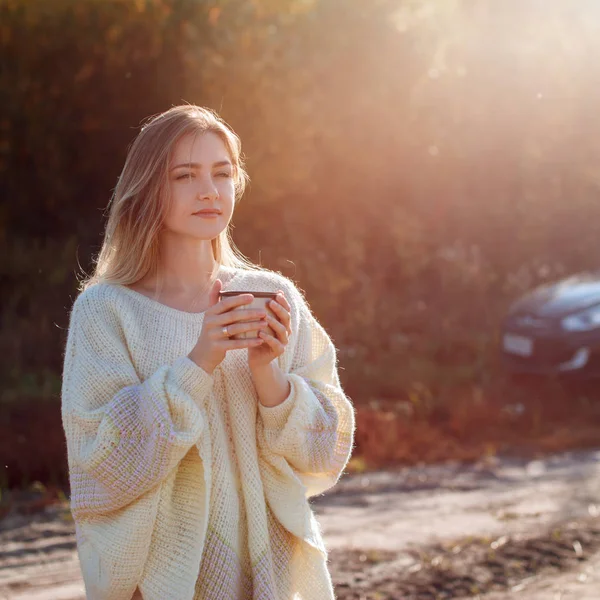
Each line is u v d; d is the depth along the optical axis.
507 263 13.85
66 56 11.38
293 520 2.69
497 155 13.64
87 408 2.54
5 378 9.84
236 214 12.07
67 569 5.41
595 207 14.01
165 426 2.43
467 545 5.68
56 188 12.03
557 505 6.72
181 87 11.42
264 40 11.56
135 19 11.25
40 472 7.76
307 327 2.93
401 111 12.62
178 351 2.65
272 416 2.64
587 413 9.84
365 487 7.43
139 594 2.62
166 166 2.66
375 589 4.92
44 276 11.72
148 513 2.51
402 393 10.48
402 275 13.22
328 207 12.62
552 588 4.93
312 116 11.94
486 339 12.39
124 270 2.72
